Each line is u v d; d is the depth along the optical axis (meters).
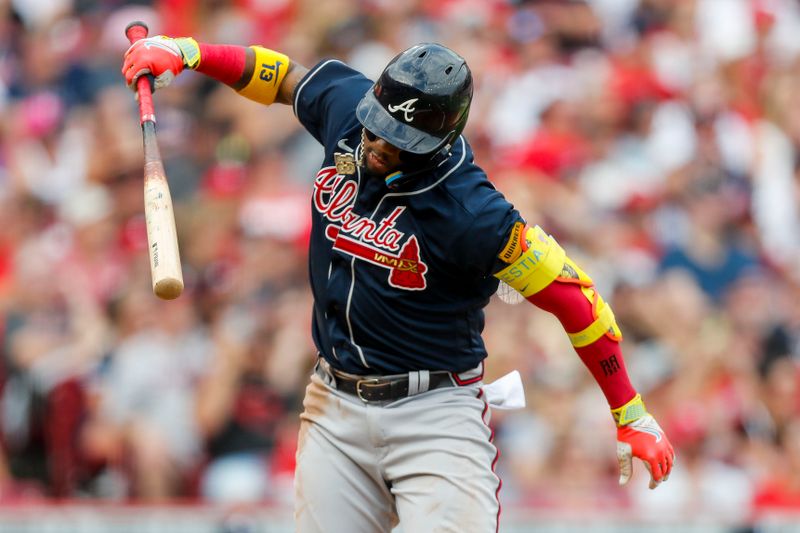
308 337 28.64
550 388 28.20
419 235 13.48
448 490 13.92
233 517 24.02
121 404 27.84
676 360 30.06
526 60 37.84
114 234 32.81
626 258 32.78
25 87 38.22
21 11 39.66
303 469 14.62
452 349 14.11
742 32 41.22
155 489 26.94
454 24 38.38
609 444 27.55
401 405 14.15
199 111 36.34
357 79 14.69
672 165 36.22
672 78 38.69
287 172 34.06
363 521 14.55
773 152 38.75
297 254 31.52
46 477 27.62
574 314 13.77
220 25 39.56
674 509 25.20
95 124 35.97
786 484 28.50
